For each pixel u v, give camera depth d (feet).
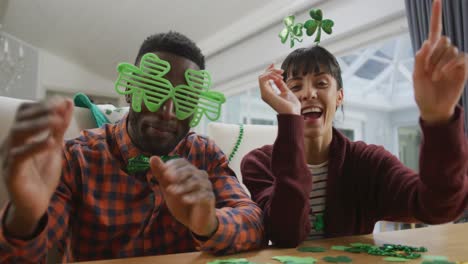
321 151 3.27
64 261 2.53
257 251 2.25
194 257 2.05
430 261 1.75
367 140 10.09
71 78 13.10
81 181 2.63
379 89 9.98
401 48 8.69
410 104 9.48
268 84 2.72
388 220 3.11
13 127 1.49
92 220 2.62
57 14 10.39
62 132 1.67
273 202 2.53
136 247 2.66
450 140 2.10
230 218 2.28
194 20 9.30
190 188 1.92
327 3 6.91
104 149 2.73
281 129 2.61
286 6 7.57
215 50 9.84
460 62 1.93
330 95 3.12
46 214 1.75
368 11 6.21
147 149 2.59
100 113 3.85
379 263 1.79
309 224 2.59
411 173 2.83
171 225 2.76
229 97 10.46
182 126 2.56
